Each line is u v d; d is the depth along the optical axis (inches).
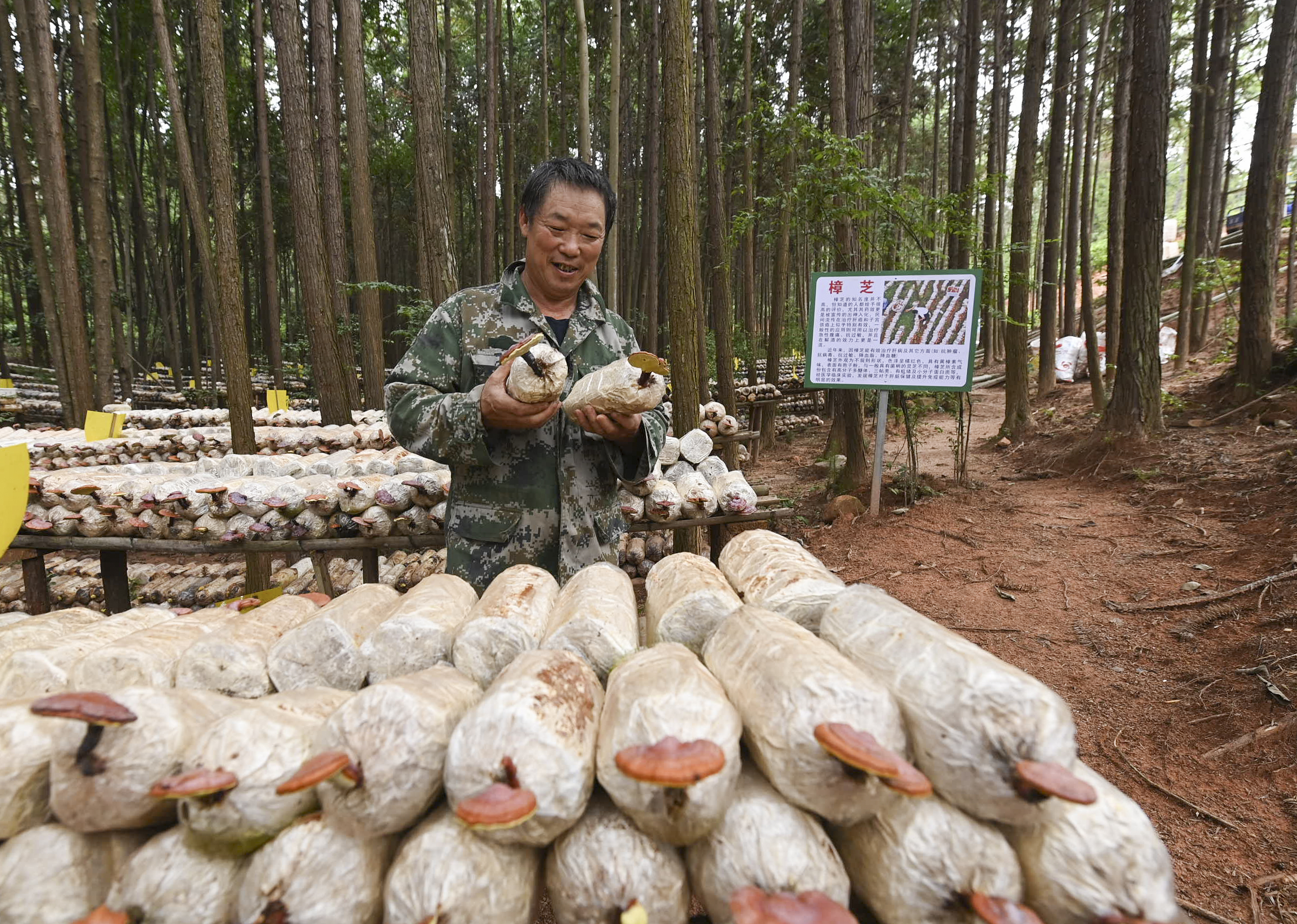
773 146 311.7
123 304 579.5
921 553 199.8
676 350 142.6
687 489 140.0
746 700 39.1
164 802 37.1
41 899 34.9
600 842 35.8
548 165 78.8
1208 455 228.4
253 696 48.7
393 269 800.9
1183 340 402.0
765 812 35.8
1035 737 33.0
